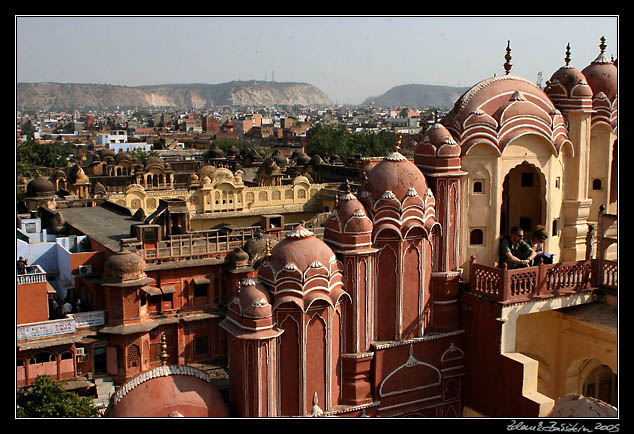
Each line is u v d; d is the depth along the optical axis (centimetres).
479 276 2023
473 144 2056
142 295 2772
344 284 1908
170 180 6675
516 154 2116
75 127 19250
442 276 2047
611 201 2388
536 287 2002
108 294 2641
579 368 2225
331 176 6938
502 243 2122
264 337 1723
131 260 2634
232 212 5297
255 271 2927
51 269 3250
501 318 1939
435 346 2053
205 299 2983
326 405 1861
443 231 2052
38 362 2495
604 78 2333
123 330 2595
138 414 1653
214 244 3116
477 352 2038
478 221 2105
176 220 3431
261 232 3228
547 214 2181
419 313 2030
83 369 2581
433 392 2053
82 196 5791
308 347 1814
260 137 17312
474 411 2062
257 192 5444
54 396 2131
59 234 3650
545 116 2130
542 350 2205
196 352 2912
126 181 6444
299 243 1819
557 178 2197
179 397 1686
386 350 1972
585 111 2200
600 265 2094
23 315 2588
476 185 2100
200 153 11225
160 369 1733
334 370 1881
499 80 2164
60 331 2542
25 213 4541
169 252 2939
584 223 2244
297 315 1789
